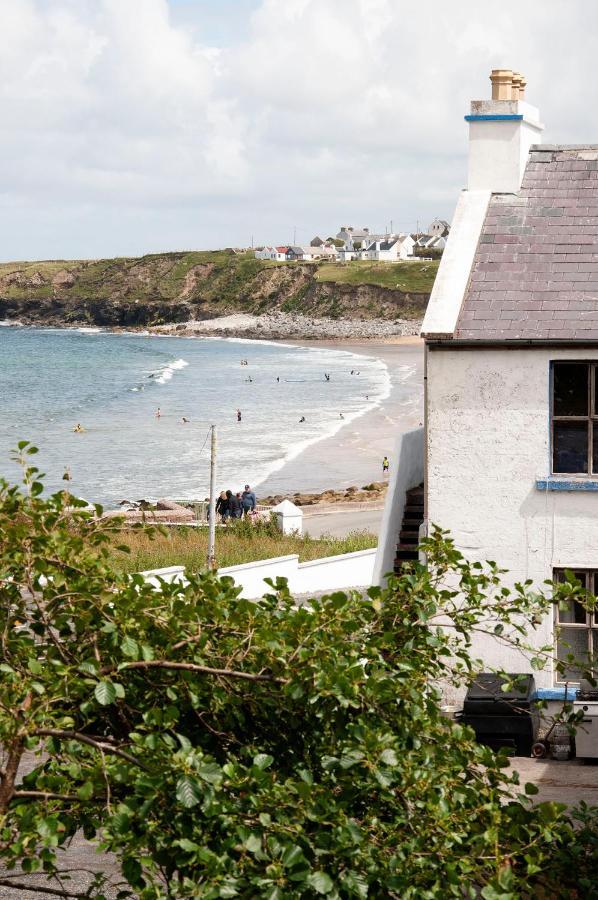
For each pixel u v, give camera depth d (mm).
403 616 8016
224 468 68562
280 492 60406
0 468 67625
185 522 46219
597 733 15688
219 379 138250
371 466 69125
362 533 44656
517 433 16562
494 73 19062
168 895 6430
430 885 6734
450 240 18000
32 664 6852
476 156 18875
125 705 7348
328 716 7262
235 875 6328
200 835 6473
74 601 7227
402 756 6922
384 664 7496
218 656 7289
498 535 16688
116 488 60844
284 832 6359
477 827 7078
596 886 7711
